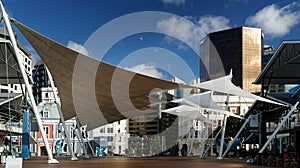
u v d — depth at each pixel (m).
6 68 28.55
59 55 15.95
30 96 17.86
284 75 28.95
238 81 111.44
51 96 78.69
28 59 69.69
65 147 60.88
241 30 111.56
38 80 113.12
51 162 19.80
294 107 24.69
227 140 59.59
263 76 29.12
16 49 16.84
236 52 112.00
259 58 113.31
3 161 20.92
